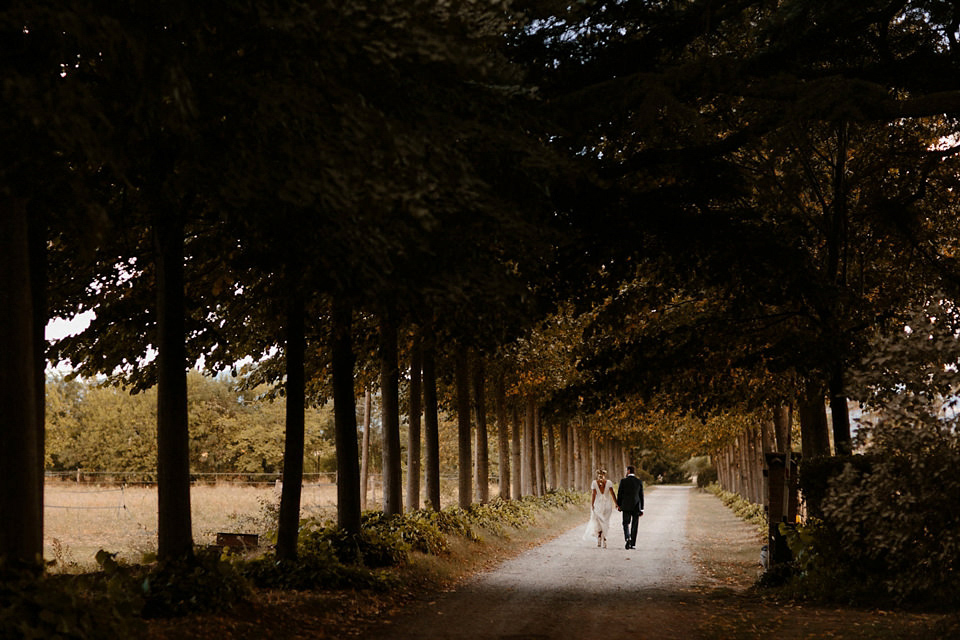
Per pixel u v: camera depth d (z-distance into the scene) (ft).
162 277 31.24
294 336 38.22
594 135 40.34
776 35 39.52
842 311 44.78
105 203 30.50
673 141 44.04
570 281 42.65
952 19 39.55
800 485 38.47
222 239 33.58
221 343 52.44
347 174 20.93
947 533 24.07
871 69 40.11
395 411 54.24
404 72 25.16
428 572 45.01
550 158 28.43
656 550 68.13
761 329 49.83
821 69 41.06
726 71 36.35
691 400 56.24
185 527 30.07
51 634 19.02
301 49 21.53
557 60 40.11
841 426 48.19
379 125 21.33
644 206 41.32
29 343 21.43
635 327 59.82
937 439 24.17
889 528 24.91
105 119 18.33
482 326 34.12
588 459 181.57
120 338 49.44
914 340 25.44
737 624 30.63
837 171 50.96
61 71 21.31
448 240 27.84
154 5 19.27
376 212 21.54
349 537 42.86
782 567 41.63
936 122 50.65
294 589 35.14
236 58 22.09
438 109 26.50
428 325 35.81
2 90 16.97
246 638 25.70
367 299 28.22
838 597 34.81
